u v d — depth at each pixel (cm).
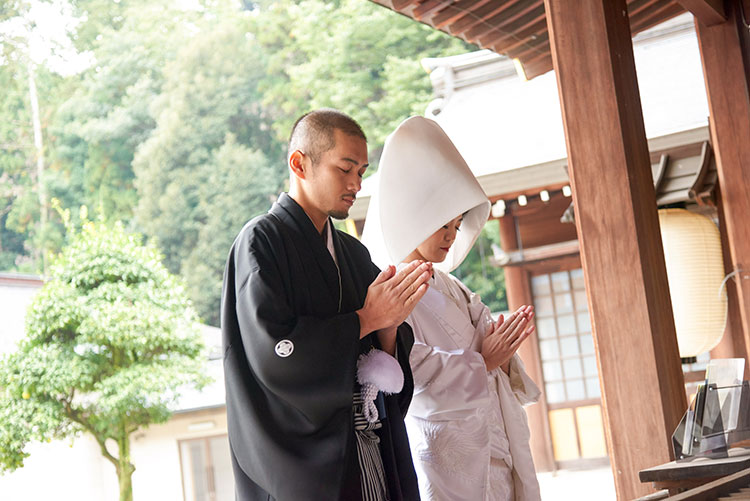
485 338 224
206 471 889
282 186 1416
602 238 240
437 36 1459
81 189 1229
